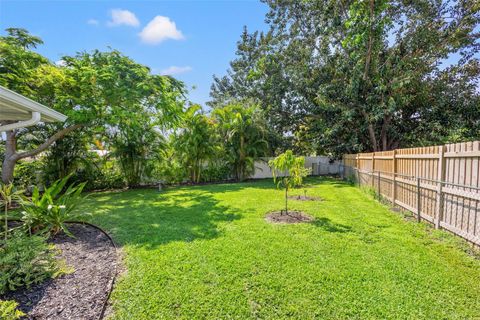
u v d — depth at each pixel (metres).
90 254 3.23
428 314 2.00
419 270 2.68
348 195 7.27
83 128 8.77
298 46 13.64
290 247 3.30
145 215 5.16
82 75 7.04
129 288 2.40
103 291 2.36
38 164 8.85
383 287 2.36
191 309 2.10
